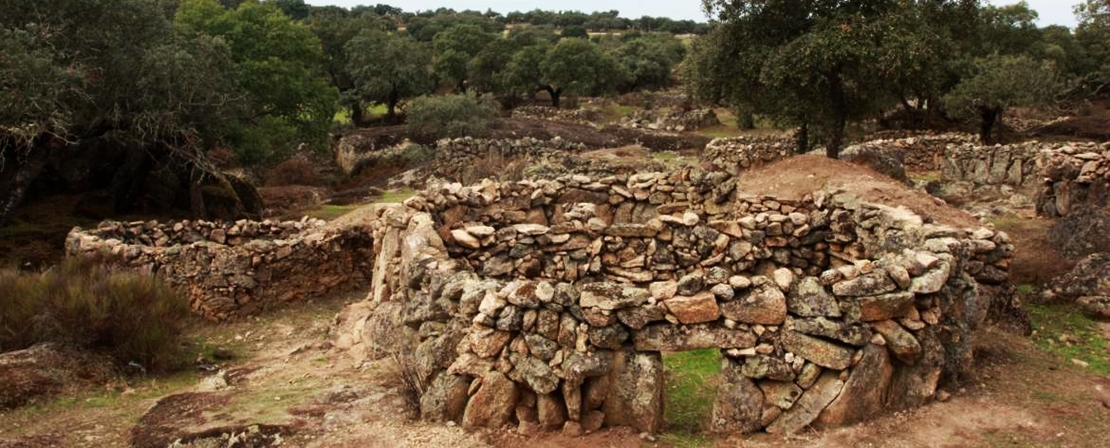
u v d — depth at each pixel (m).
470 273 7.60
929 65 16.52
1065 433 6.07
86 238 13.34
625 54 76.81
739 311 6.22
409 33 104.06
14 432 6.84
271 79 28.20
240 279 12.52
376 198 26.98
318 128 30.72
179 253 12.36
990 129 31.98
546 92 69.31
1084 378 7.36
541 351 6.18
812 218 11.80
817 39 15.75
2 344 9.08
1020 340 8.58
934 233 9.21
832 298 6.19
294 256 13.24
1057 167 16.05
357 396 7.45
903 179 20.08
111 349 9.32
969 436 6.00
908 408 6.41
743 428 6.22
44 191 21.08
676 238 11.86
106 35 18.89
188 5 30.62
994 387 6.96
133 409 7.55
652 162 24.77
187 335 11.38
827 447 5.87
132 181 21.31
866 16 16.44
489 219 13.62
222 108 21.58
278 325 12.16
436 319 7.12
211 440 6.36
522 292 6.29
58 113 16.58
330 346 10.25
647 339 6.24
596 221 11.77
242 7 30.58
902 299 6.20
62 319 9.27
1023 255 12.91
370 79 53.12
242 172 30.00
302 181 32.78
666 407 7.03
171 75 19.31
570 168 23.89
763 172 15.98
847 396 6.12
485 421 6.29
